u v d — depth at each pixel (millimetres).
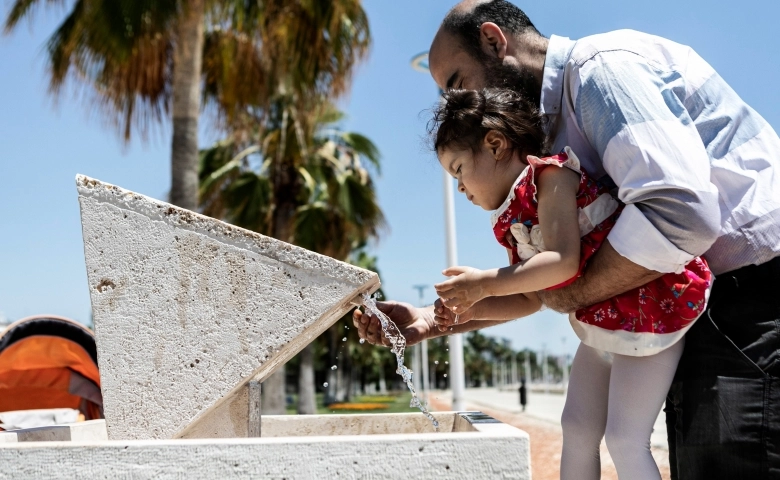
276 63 10359
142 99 9609
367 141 18297
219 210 17000
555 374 71562
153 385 1618
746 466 1598
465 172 1950
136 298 1648
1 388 3992
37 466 1273
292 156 16484
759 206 1709
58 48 8781
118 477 1268
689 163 1577
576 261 1668
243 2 9789
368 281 1604
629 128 1631
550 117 1965
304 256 1627
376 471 1266
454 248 8820
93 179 1700
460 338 8281
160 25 8047
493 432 1330
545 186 1762
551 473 6609
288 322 1611
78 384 4133
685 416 1726
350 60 10453
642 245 1588
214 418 1674
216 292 1636
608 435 1773
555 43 1984
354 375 51781
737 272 1698
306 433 2082
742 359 1625
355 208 17672
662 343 1689
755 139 1790
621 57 1751
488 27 2076
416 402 1876
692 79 1788
